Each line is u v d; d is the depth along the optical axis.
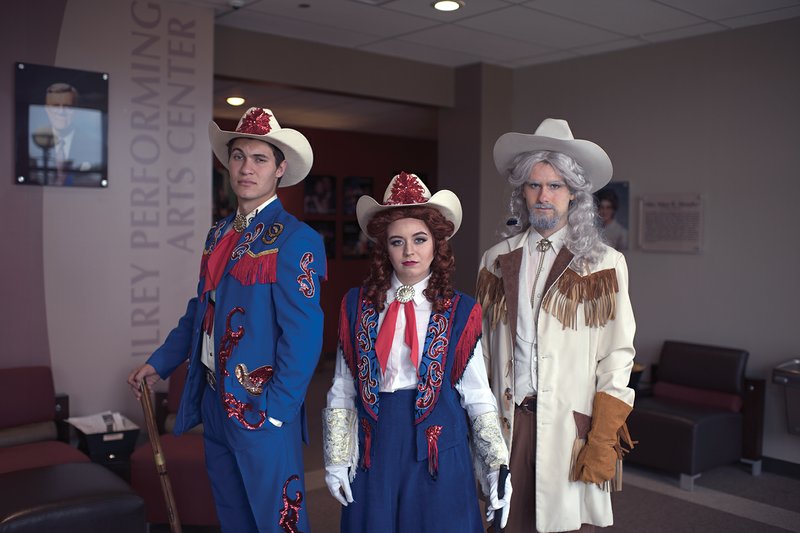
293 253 2.29
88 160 4.44
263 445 2.27
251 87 7.07
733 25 5.17
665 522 4.03
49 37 4.30
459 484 2.02
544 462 2.42
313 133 9.71
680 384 5.29
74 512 2.85
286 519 2.30
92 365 4.51
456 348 2.07
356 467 2.09
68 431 4.00
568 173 2.44
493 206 6.68
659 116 5.71
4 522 2.73
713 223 5.39
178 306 4.81
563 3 4.73
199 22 4.84
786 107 5.01
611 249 2.51
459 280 6.79
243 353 2.28
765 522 4.07
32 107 4.26
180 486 3.55
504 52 6.13
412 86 6.47
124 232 4.59
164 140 4.73
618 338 2.43
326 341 9.82
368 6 4.87
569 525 2.43
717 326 5.38
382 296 2.12
